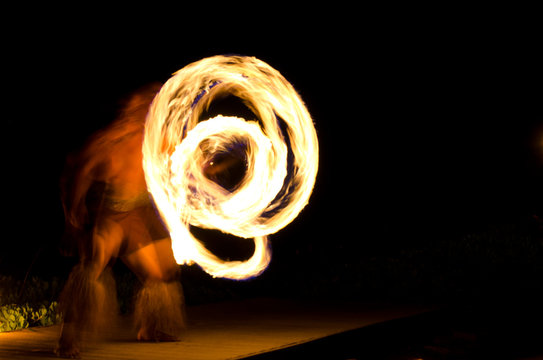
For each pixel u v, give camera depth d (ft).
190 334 23.48
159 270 21.59
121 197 20.07
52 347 21.36
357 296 34.12
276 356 21.18
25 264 42.57
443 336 29.37
